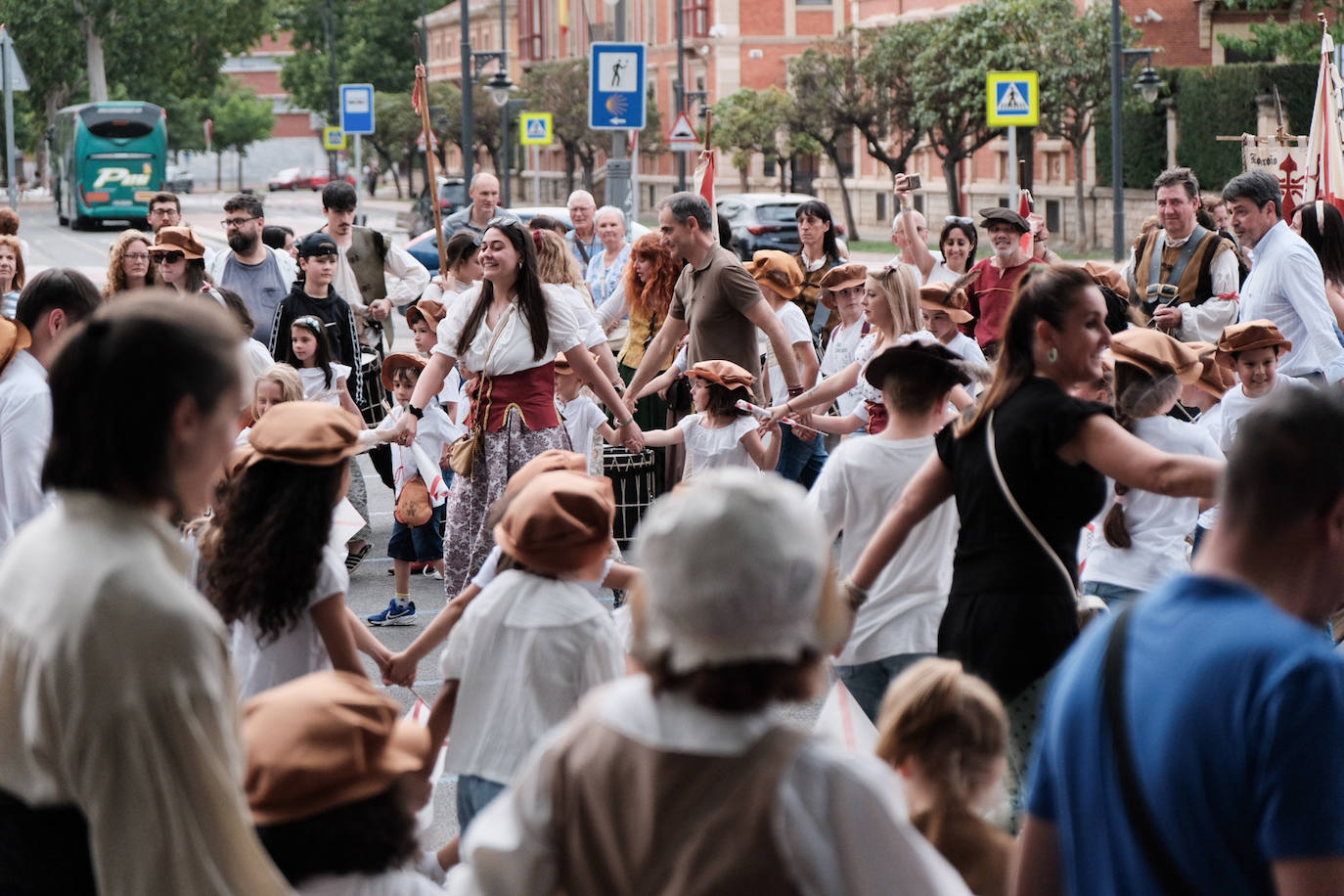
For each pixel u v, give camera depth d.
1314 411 2.61
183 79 86.31
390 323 13.36
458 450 7.86
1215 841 2.51
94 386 2.75
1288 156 14.27
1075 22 41.00
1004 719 3.65
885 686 5.30
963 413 4.61
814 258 12.09
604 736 2.51
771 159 60.59
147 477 2.78
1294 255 8.94
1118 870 2.62
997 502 4.41
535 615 4.47
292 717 3.16
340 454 4.40
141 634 2.71
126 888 2.72
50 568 2.76
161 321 2.77
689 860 2.38
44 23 79.31
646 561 2.48
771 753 2.42
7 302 9.70
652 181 71.81
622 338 12.70
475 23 95.94
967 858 3.55
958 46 42.47
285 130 139.25
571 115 65.44
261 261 12.09
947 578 5.29
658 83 71.44
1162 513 5.90
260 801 3.11
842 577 5.32
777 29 64.69
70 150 60.31
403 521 9.33
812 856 2.38
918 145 52.66
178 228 10.95
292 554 4.38
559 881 2.56
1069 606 4.44
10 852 2.83
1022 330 4.44
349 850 3.12
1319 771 2.43
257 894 2.79
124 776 2.70
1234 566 2.65
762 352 10.56
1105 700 2.65
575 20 82.31
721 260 9.14
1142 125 42.19
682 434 8.77
